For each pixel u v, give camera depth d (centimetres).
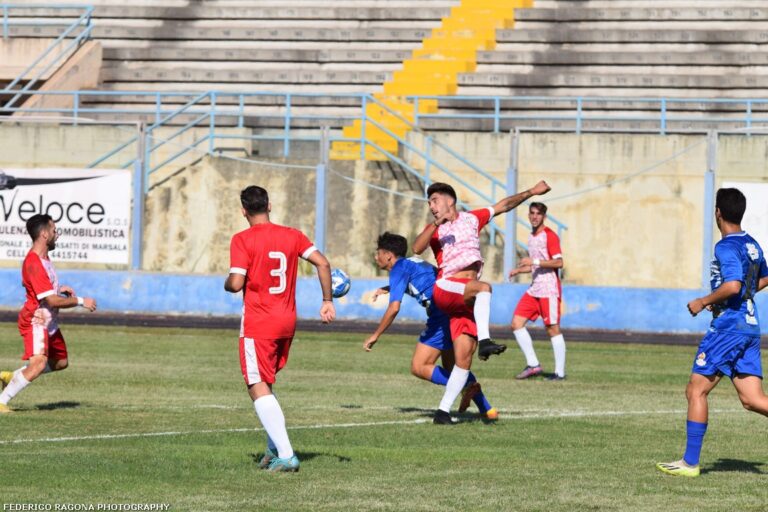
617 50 11281
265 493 2541
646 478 2769
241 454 3008
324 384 4703
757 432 3578
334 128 10544
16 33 12006
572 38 11375
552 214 9450
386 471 2816
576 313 8125
